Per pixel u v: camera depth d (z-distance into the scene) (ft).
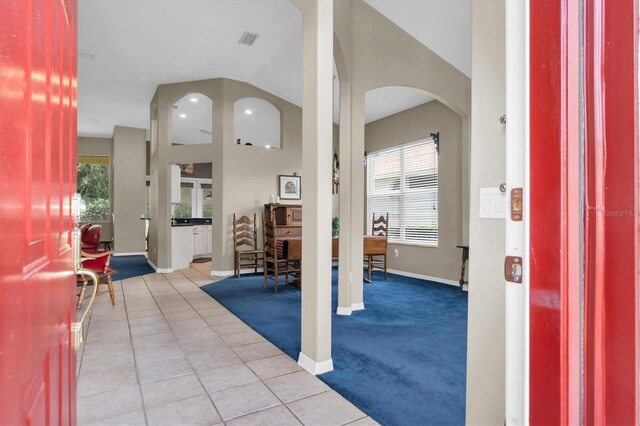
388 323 11.19
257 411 6.11
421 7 13.20
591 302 1.66
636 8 1.54
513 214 2.04
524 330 1.94
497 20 4.07
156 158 20.88
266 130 27.40
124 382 7.15
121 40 14.74
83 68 17.39
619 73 1.58
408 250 20.02
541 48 1.85
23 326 1.65
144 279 18.48
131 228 28.30
